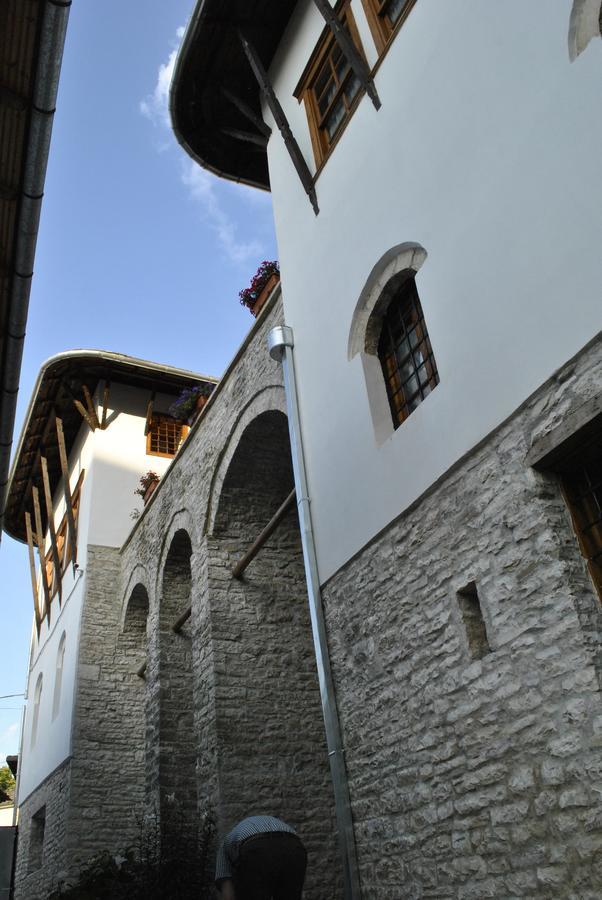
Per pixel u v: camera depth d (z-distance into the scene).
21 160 7.93
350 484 7.06
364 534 6.70
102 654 15.34
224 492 11.05
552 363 4.85
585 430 4.57
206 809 9.62
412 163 6.77
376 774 6.04
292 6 10.11
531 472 4.93
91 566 16.14
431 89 6.64
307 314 8.46
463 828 5.03
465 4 6.30
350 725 6.48
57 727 15.65
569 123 4.96
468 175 5.94
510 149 5.50
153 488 15.68
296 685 10.52
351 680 6.57
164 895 8.98
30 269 8.84
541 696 4.59
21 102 7.49
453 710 5.30
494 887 4.69
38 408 18.23
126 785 14.26
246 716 10.01
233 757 9.64
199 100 11.20
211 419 11.87
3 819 29.22
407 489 6.18
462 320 5.75
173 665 12.47
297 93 9.62
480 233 5.69
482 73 5.96
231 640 10.46
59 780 14.73
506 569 5.03
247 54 9.70
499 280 5.42
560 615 4.56
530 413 5.00
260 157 12.31
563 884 4.23
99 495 17.00
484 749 4.96
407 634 5.94
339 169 8.19
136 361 17.64
